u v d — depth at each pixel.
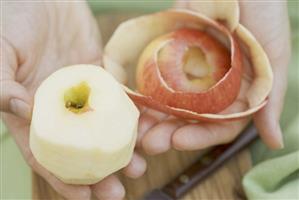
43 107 0.44
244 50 0.57
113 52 0.58
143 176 0.60
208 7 0.58
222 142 0.56
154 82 0.53
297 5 0.68
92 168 0.45
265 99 0.56
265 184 0.59
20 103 0.50
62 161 0.44
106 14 0.69
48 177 0.52
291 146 0.61
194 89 0.54
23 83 0.57
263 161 0.61
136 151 0.57
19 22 0.56
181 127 0.55
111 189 0.51
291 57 0.66
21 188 0.65
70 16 0.60
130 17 0.69
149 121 0.56
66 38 0.60
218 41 0.58
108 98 0.44
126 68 0.59
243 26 0.58
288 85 0.64
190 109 0.52
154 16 0.57
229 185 0.60
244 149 0.62
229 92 0.53
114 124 0.44
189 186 0.59
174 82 0.54
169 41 0.55
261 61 0.55
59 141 0.43
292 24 0.69
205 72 0.56
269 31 0.60
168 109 0.51
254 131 0.61
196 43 0.55
